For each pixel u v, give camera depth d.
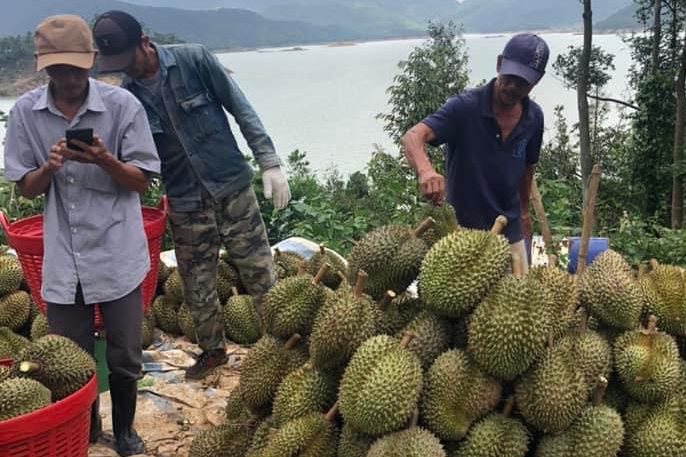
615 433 2.78
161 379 4.99
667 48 22.05
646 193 21.33
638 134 21.12
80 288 3.66
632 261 9.38
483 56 137.62
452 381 2.73
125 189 3.67
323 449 2.86
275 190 4.63
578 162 22.98
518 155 4.25
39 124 3.51
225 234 4.68
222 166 4.50
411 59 19.73
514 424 2.81
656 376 2.90
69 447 3.24
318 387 3.00
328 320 2.93
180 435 4.27
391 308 3.19
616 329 3.13
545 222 5.04
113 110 3.56
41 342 3.36
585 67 19.16
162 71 4.26
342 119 74.81
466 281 2.84
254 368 3.26
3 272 5.42
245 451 3.25
